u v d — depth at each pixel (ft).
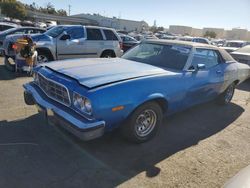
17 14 184.34
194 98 15.42
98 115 10.43
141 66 13.92
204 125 16.21
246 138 14.73
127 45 55.52
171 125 15.76
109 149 12.19
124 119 11.51
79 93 10.47
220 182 10.36
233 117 18.13
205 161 11.83
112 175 10.27
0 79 24.32
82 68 12.63
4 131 13.20
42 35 29.96
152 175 10.46
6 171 10.02
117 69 12.78
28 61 26.30
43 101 12.10
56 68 12.80
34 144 12.12
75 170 10.41
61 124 11.03
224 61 18.44
